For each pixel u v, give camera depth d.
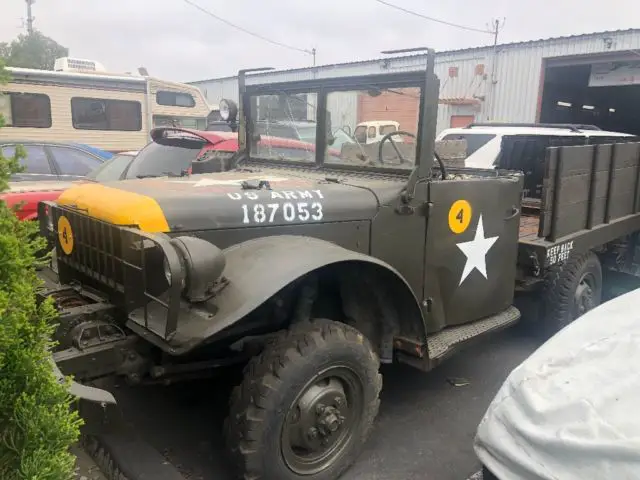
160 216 2.73
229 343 2.98
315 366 2.66
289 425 2.67
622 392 2.16
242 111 4.42
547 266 4.27
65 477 1.69
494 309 4.00
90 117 13.48
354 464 3.11
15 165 1.78
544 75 15.20
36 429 1.65
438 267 3.56
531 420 2.24
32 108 12.57
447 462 3.16
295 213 3.04
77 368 2.57
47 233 3.57
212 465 3.06
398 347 3.32
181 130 6.69
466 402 3.82
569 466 2.04
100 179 6.93
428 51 3.15
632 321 2.64
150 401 3.71
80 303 2.99
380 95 3.48
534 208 5.91
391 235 3.33
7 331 1.63
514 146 7.25
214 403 3.70
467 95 16.61
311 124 3.91
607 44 13.93
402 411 3.69
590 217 4.81
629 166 5.38
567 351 2.56
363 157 3.63
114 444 2.94
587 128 8.34
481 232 3.77
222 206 2.88
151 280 2.72
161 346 2.47
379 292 3.21
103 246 2.92
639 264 6.02
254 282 2.56
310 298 3.00
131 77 14.04
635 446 1.90
